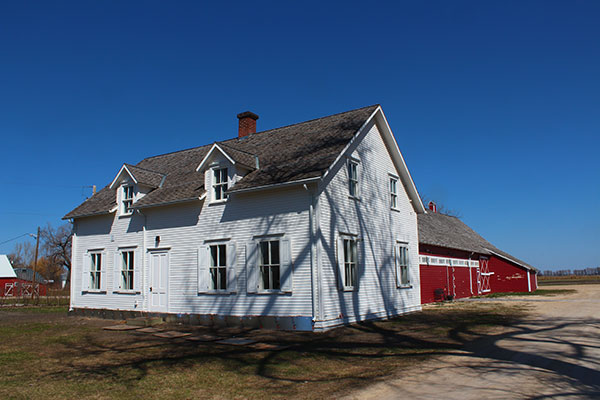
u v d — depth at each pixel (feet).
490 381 26.99
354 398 24.47
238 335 47.98
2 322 63.93
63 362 35.27
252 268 53.72
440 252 97.55
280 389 26.71
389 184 68.08
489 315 62.44
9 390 27.22
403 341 42.24
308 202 50.78
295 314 50.03
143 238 65.62
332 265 51.80
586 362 31.76
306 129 65.82
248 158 58.80
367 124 63.52
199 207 60.13
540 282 211.41
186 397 25.61
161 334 49.47
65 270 268.41
